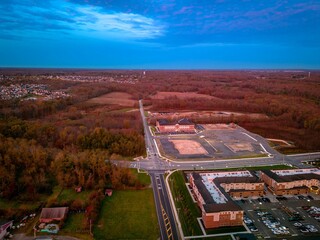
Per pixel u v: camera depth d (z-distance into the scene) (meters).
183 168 183.25
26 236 109.75
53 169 160.88
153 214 127.81
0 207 129.62
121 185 152.12
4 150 170.12
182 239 110.12
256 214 128.62
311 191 150.62
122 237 110.94
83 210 128.62
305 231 115.38
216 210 117.44
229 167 185.12
